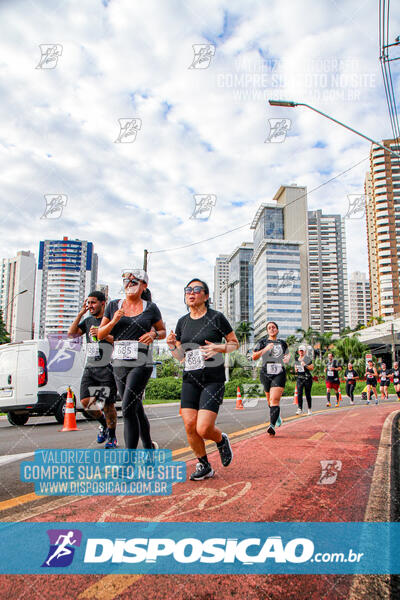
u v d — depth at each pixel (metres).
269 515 2.50
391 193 97.69
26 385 8.63
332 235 183.00
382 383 20.28
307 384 9.61
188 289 3.63
